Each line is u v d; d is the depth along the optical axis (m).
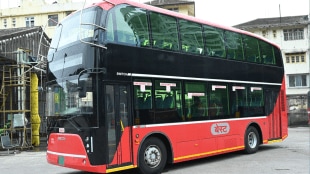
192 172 9.12
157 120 8.91
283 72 14.41
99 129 7.66
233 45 11.80
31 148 15.77
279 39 39.75
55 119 8.58
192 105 9.94
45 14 42.22
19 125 15.62
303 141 16.80
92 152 7.63
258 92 12.75
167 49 9.42
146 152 8.62
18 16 42.91
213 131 10.55
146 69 8.79
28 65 15.95
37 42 20.73
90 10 8.34
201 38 10.57
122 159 8.06
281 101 14.11
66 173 9.59
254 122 12.45
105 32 8.05
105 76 7.88
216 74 10.87
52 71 8.93
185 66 9.84
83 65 7.95
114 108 8.02
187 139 9.65
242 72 12.01
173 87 9.43
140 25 8.88
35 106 16.77
